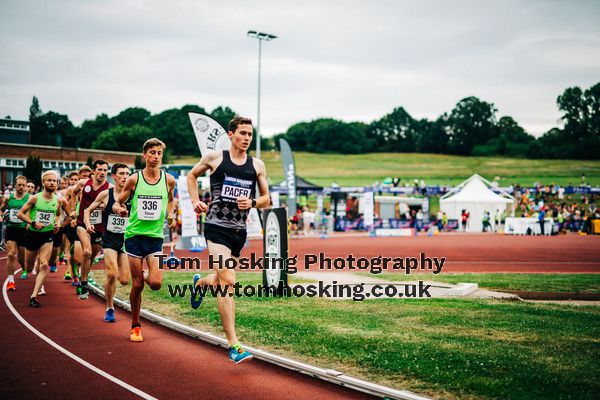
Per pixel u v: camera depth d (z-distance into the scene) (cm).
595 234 4691
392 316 870
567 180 10638
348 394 531
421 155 16288
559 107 16462
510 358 618
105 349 705
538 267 1842
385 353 643
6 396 523
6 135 6375
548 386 523
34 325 855
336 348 673
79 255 1153
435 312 906
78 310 990
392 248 2795
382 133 19075
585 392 505
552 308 952
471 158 15488
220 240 639
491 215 5366
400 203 5547
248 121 651
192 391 541
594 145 14888
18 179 1227
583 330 767
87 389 546
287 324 809
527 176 11431
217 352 691
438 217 5359
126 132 13225
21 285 1316
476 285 1209
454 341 700
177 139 14650
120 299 1070
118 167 886
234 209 648
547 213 5419
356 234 4788
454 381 541
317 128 17200
